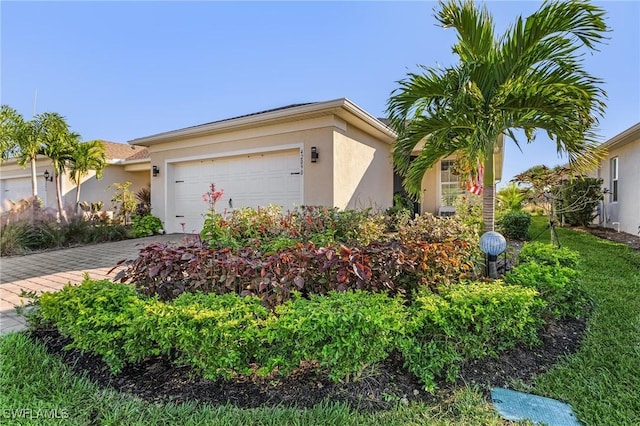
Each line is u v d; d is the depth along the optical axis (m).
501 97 4.27
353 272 2.92
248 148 8.83
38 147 11.96
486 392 2.43
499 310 2.66
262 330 2.27
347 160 8.43
